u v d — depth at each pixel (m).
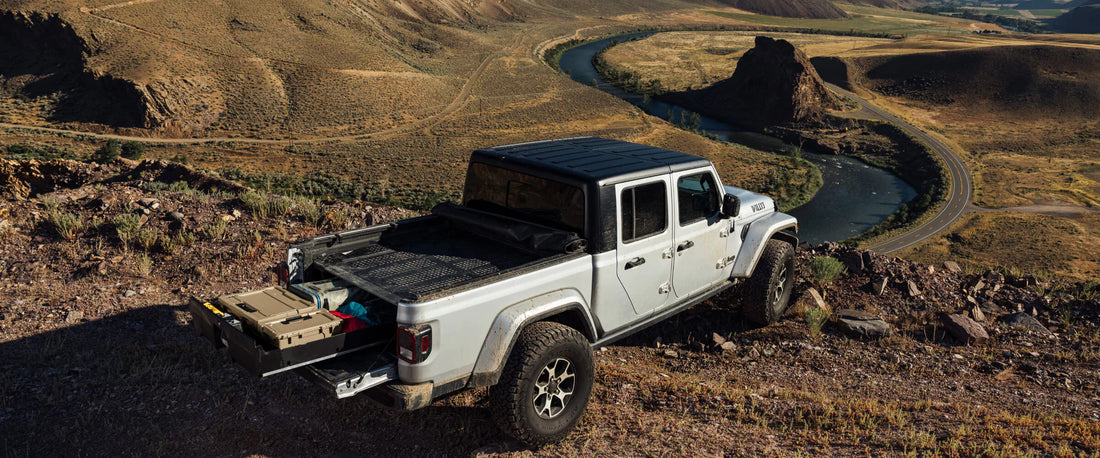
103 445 4.31
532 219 5.19
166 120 128.75
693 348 6.72
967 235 96.56
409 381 3.93
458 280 4.47
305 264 4.75
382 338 4.23
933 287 8.10
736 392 5.56
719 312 7.38
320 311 4.21
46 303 6.45
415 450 4.41
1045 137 167.12
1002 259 86.88
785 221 6.85
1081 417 5.41
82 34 151.00
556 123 153.50
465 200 5.80
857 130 173.62
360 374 3.91
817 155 152.00
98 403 4.80
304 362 3.85
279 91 151.25
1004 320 7.49
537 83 198.50
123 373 5.27
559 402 4.57
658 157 5.60
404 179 98.06
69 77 144.75
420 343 3.82
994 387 6.05
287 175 92.12
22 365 5.29
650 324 5.60
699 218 5.84
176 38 164.38
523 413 4.21
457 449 4.44
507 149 5.71
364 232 5.08
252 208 9.64
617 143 6.25
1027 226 99.56
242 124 133.12
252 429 4.58
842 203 112.75
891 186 126.31
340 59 184.38
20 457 4.12
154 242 8.05
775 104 187.88
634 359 6.40
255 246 8.30
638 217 5.10
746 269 6.48
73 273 7.20
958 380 6.18
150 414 4.71
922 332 7.19
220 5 194.50
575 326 5.03
